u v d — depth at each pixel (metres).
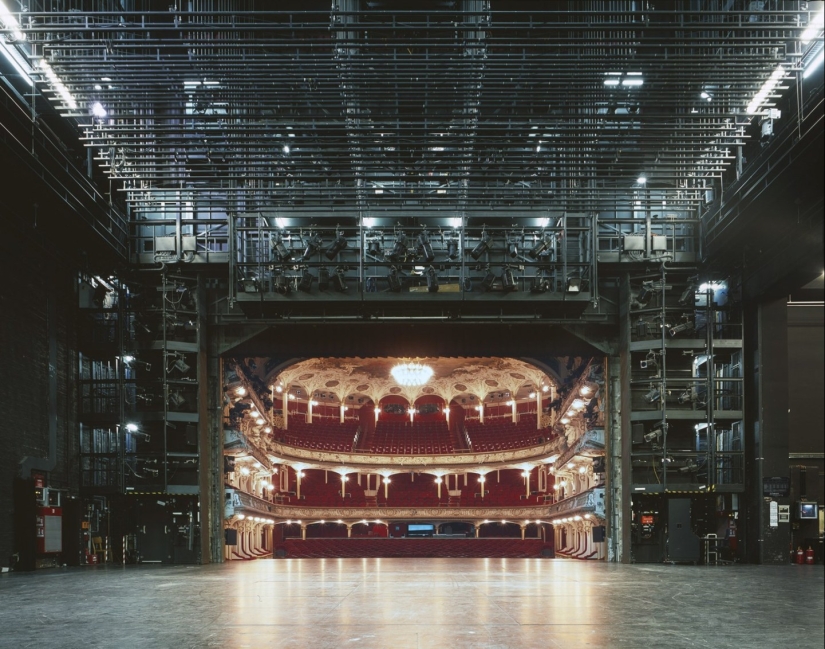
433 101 25.20
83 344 30.89
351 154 27.09
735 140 26.19
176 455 30.56
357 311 30.94
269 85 24.30
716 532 30.66
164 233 32.22
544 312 30.97
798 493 31.30
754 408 29.94
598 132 25.30
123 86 24.23
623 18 27.64
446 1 29.23
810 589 18.56
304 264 29.45
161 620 12.91
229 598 16.50
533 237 30.83
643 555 30.89
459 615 13.34
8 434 25.02
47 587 19.61
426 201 30.16
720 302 31.64
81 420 30.53
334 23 21.89
